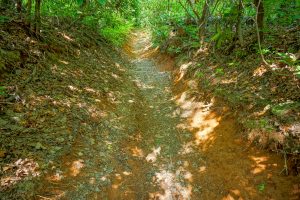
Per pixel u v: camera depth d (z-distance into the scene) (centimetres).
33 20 598
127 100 618
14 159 318
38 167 321
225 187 363
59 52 640
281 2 681
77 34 822
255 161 371
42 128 383
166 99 694
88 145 403
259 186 339
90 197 322
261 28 589
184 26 1109
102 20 1178
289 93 429
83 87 553
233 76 573
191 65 773
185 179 395
